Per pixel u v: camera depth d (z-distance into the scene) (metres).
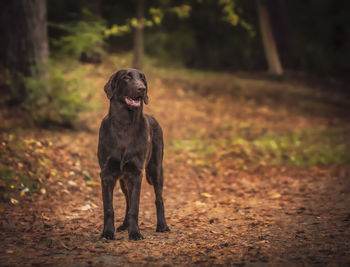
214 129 11.96
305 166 9.09
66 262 3.57
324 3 28.44
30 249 3.91
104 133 4.37
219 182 7.82
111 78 4.38
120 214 5.62
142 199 6.54
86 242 4.21
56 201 5.99
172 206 6.11
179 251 3.93
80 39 9.39
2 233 4.42
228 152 9.76
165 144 10.09
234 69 23.16
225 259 3.65
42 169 6.77
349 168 8.65
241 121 13.22
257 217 5.32
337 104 17.77
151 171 4.84
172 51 20.31
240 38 24.25
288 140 11.36
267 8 21.56
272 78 20.55
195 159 9.27
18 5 9.32
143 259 3.69
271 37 21.56
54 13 14.62
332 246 3.91
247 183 7.64
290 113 15.10
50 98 9.23
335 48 28.83
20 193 5.93
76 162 7.57
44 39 9.60
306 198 6.32
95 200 6.28
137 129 4.36
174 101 14.09
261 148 10.26
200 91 15.74
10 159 6.64
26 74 9.38
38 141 7.73
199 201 6.36
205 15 22.88
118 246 4.08
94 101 10.67
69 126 9.34
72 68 9.62
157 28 20.58
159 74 16.75
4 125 8.20
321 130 13.01
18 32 9.38
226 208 5.91
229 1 18.77
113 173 4.38
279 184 7.45
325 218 5.09
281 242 4.14
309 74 23.89
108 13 19.19
